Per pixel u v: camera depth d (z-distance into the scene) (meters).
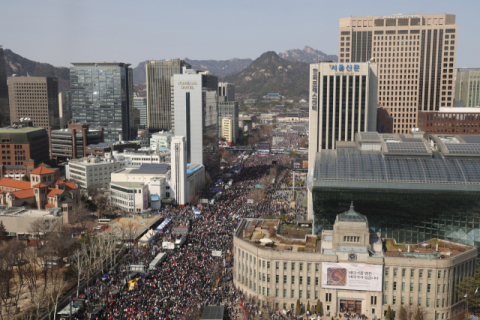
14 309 180.50
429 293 179.00
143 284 193.00
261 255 189.25
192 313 162.62
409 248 193.62
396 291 180.25
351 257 181.12
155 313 166.00
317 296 186.12
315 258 183.88
